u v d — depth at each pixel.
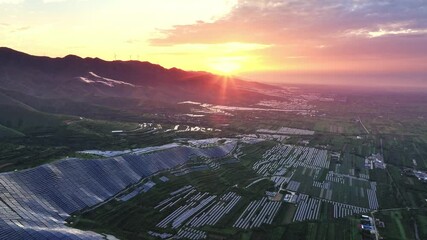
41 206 157.12
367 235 170.88
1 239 124.81
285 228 172.75
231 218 179.88
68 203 168.12
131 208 178.38
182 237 156.75
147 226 163.25
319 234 168.88
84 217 162.50
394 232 177.62
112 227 158.12
